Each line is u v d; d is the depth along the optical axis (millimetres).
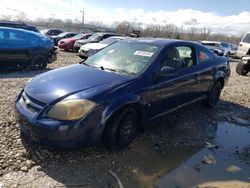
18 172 3352
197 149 4473
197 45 5750
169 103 4855
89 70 4418
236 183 3643
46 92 3725
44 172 3410
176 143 4570
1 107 5375
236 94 8281
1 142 3955
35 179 3268
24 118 3654
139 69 4395
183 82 5043
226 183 3621
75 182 3285
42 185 3178
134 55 4742
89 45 14445
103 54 5094
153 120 4672
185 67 5238
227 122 5852
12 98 6125
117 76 4195
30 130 3592
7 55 9664
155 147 4348
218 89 6551
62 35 24969
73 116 3471
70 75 4172
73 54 18234
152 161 3941
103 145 4098
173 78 4781
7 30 9773
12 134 4219
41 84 3951
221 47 23234
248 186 3586
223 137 5082
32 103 3695
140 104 4152
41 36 10820
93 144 3725
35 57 10461
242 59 12789
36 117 3523
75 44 19109
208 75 5891
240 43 15828
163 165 3877
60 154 3807
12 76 8961
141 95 4137
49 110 3514
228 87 9320
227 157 4328
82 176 3410
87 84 3863
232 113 6445
